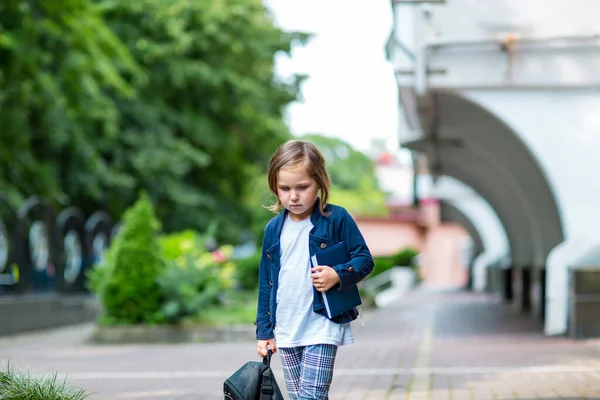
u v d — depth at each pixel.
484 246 69.69
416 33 23.27
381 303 47.69
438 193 61.31
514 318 33.41
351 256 6.75
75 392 10.12
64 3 31.83
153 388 14.15
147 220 26.06
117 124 42.41
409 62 23.27
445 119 28.22
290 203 6.55
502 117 24.44
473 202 63.75
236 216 49.50
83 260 35.50
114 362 19.06
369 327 29.70
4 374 9.85
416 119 29.39
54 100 34.72
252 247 49.72
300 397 6.60
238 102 46.50
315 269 6.57
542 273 32.06
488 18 23.25
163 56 43.44
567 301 24.22
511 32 23.20
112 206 44.28
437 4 22.61
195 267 26.67
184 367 17.78
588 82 23.09
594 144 24.36
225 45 44.94
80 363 18.86
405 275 70.12
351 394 12.96
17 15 30.39
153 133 43.44
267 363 6.89
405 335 25.88
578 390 13.09
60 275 33.03
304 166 6.52
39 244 31.69
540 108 24.42
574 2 23.14
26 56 30.62
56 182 39.03
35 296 30.17
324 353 6.65
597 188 24.30
